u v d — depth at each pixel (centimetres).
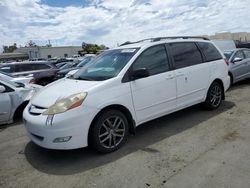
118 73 439
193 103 559
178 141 447
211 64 596
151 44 496
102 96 405
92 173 360
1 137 541
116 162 386
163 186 315
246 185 305
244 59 960
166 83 493
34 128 393
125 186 322
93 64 515
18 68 1316
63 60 3062
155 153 407
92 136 401
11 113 631
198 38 604
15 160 420
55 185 337
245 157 371
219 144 423
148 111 470
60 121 373
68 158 412
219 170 341
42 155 433
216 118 557
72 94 395
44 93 440
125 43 573
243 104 662
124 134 436
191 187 309
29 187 337
